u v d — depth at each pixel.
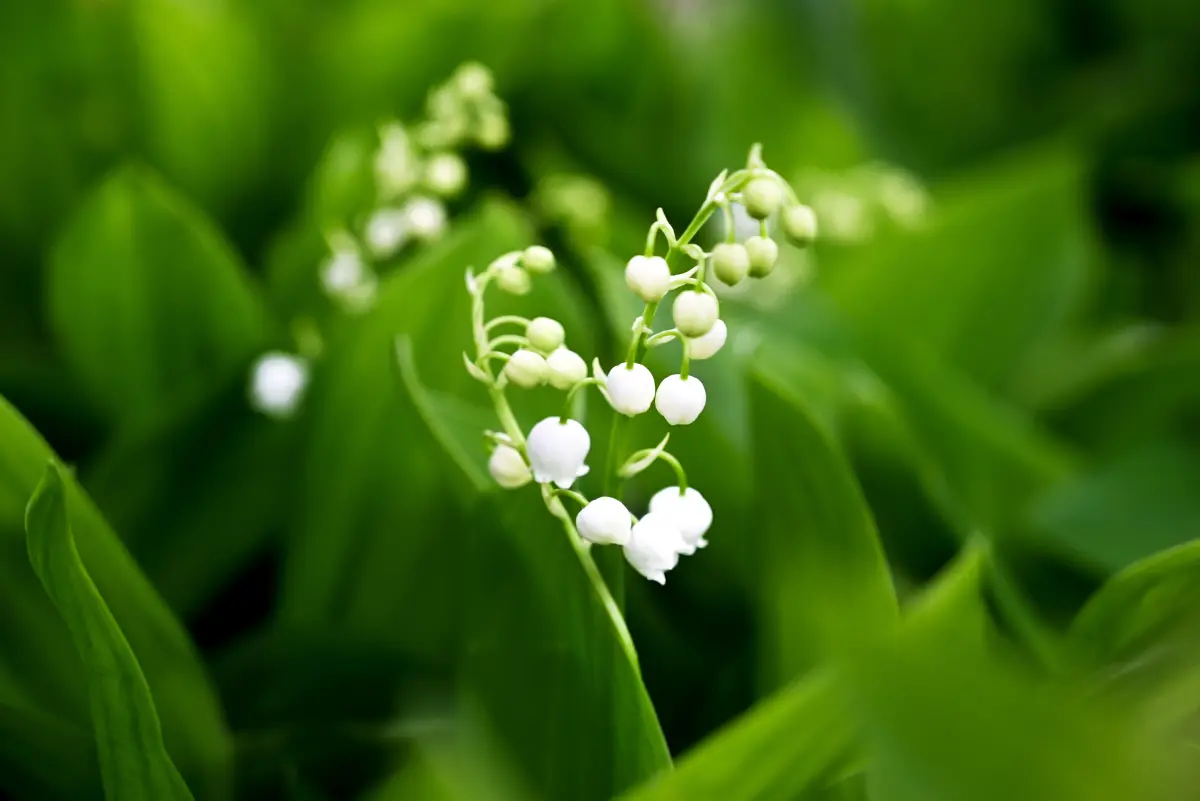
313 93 0.66
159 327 0.52
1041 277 0.62
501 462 0.39
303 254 0.55
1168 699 0.40
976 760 0.34
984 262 0.61
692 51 0.72
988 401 0.56
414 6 0.63
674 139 0.72
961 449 0.51
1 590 0.42
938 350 0.63
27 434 0.41
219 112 0.63
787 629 0.43
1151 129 0.78
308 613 0.47
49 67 0.59
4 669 0.43
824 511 0.41
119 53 0.59
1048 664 0.42
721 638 0.47
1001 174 0.76
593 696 0.41
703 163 0.71
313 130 0.66
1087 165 0.61
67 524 0.38
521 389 0.45
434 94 0.52
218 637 0.50
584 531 0.39
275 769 0.43
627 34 0.69
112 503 0.49
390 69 0.65
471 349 0.47
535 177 0.66
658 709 0.46
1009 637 0.43
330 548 0.47
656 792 0.37
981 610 0.40
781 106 0.75
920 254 0.61
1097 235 0.76
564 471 0.39
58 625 0.43
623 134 0.69
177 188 0.64
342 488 0.46
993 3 0.81
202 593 0.49
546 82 0.70
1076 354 0.66
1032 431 0.54
